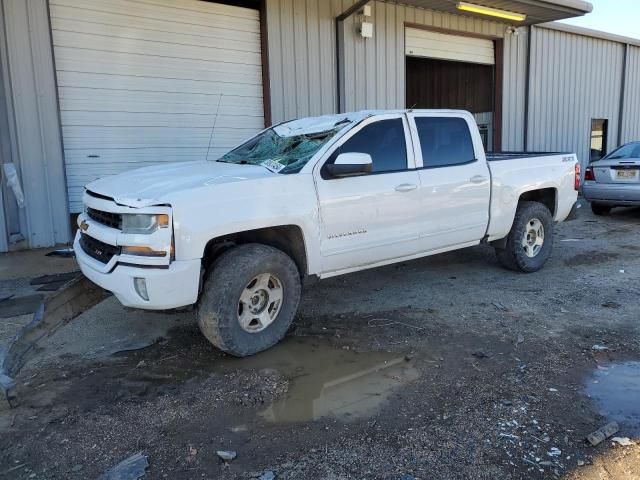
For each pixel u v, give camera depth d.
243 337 4.06
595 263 7.19
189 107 8.99
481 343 4.43
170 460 2.89
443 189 5.38
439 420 3.26
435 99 16.66
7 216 7.45
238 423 3.25
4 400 3.39
